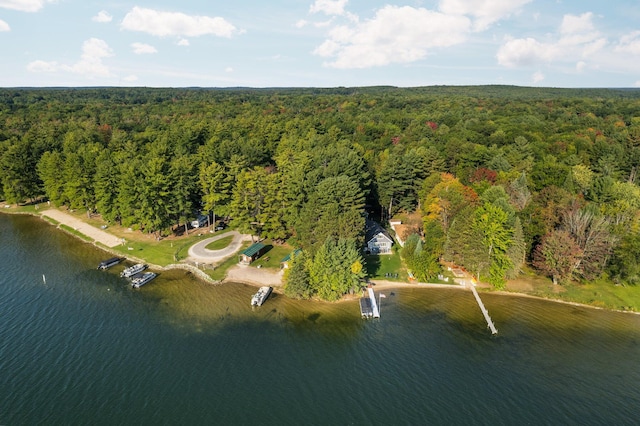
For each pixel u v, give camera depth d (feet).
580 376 172.24
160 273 259.39
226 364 173.37
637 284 247.29
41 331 191.42
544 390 163.32
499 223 240.53
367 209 389.60
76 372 163.94
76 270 260.42
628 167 385.70
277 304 223.51
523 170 362.74
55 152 380.78
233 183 331.77
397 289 245.04
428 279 254.88
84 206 359.46
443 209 287.07
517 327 208.33
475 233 246.06
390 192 347.56
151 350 180.34
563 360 182.70
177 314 211.20
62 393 152.25
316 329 201.87
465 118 631.56
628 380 170.50
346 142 448.65
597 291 241.76
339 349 186.60
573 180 336.08
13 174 378.73
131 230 330.95
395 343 192.34
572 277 248.73
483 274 253.85
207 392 156.35
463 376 170.60
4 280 243.19
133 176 300.81
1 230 335.06
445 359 181.47
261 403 152.05
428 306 226.99
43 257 280.31
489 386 164.96
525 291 244.63
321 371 171.42
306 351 184.44
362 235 261.44
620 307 227.81
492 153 394.11
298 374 169.07
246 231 294.46
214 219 330.95
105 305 217.77
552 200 277.03
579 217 251.19
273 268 264.31
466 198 287.07
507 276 248.73
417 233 297.94
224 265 266.98
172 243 303.68
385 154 424.87
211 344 186.91
